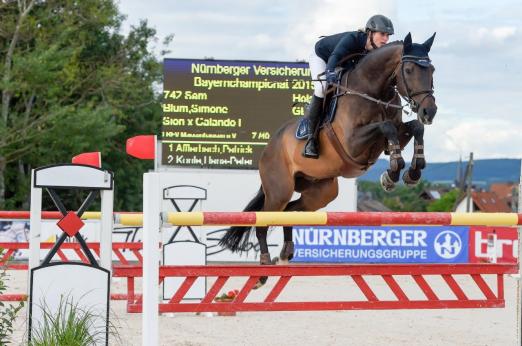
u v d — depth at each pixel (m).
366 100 8.69
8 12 36.72
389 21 9.20
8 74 33.91
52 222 19.00
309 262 20.47
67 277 7.27
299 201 10.55
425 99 8.20
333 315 12.37
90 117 35.09
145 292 6.68
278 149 10.22
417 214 7.25
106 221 7.39
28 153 36.31
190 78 21.39
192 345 9.45
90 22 38.97
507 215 7.39
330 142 9.18
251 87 21.45
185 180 21.86
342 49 9.10
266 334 10.44
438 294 15.40
